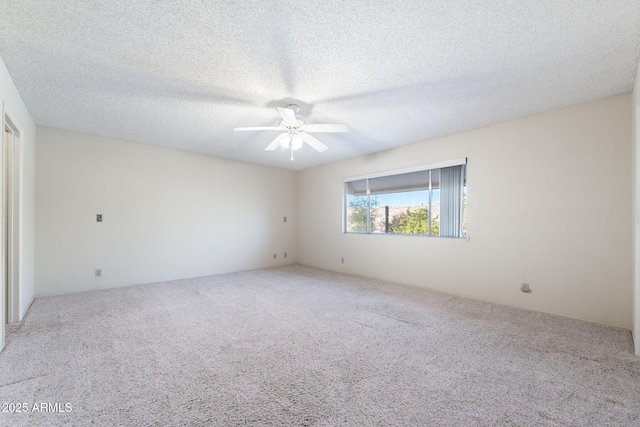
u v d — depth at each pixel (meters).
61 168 3.78
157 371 1.91
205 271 5.16
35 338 2.41
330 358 2.11
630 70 2.27
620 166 2.70
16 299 2.80
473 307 3.33
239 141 4.30
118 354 2.14
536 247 3.20
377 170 4.91
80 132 3.90
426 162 4.21
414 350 2.24
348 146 4.58
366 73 2.30
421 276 4.29
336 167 5.68
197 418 1.46
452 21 1.70
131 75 2.34
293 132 3.10
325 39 1.87
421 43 1.91
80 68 2.23
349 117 3.29
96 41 1.89
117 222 4.22
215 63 2.16
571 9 1.60
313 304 3.44
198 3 1.54
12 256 2.77
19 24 1.71
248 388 1.73
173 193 4.77
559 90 2.62
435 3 1.55
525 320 2.89
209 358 2.10
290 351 2.22
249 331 2.61
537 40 1.88
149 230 4.53
